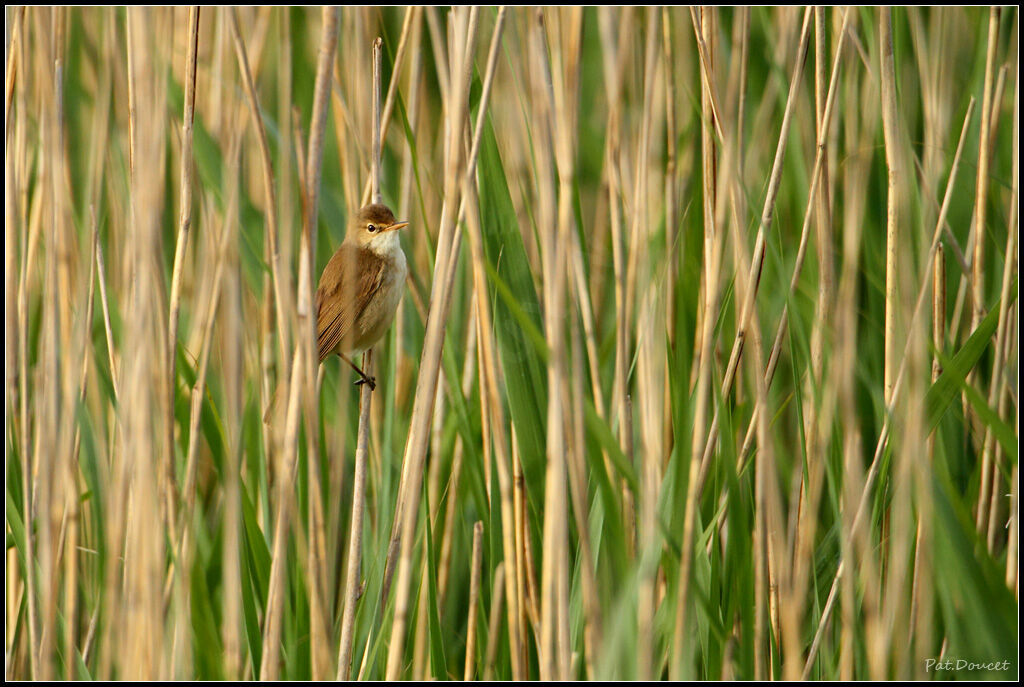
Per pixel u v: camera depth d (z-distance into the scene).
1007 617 5.80
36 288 8.42
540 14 5.45
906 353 6.10
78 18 9.80
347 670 6.14
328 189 9.16
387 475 7.43
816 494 6.25
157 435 6.38
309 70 9.75
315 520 5.68
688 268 7.87
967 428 7.61
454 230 5.80
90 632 6.95
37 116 8.50
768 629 6.67
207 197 8.03
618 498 6.53
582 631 6.63
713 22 6.68
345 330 6.51
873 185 8.15
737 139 7.20
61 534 6.86
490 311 6.56
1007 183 7.75
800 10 8.34
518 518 6.40
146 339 5.54
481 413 6.98
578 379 5.67
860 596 6.20
